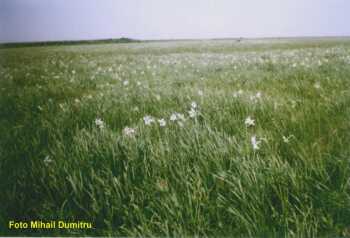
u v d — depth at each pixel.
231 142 2.08
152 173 1.93
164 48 12.73
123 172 1.93
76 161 2.10
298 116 2.56
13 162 2.32
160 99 3.31
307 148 2.07
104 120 2.80
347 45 6.90
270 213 1.68
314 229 1.61
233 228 1.65
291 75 4.34
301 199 1.71
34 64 6.74
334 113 2.62
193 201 1.72
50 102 3.57
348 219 1.64
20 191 2.02
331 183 1.80
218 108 2.86
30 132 2.77
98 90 4.12
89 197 1.90
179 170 1.91
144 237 1.65
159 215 1.70
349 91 3.10
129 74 5.35
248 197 1.71
